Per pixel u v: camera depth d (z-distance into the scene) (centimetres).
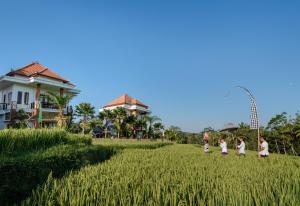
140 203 445
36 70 3189
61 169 766
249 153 2236
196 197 491
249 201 437
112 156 1307
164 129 5266
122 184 564
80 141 1406
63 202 442
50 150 871
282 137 2722
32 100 2956
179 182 624
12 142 877
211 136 4275
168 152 1738
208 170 876
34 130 1102
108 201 435
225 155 1745
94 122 3919
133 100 5734
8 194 529
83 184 562
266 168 944
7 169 536
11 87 2853
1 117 2903
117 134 4338
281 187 553
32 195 496
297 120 2658
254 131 3184
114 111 4312
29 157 649
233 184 586
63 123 2327
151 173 753
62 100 2339
